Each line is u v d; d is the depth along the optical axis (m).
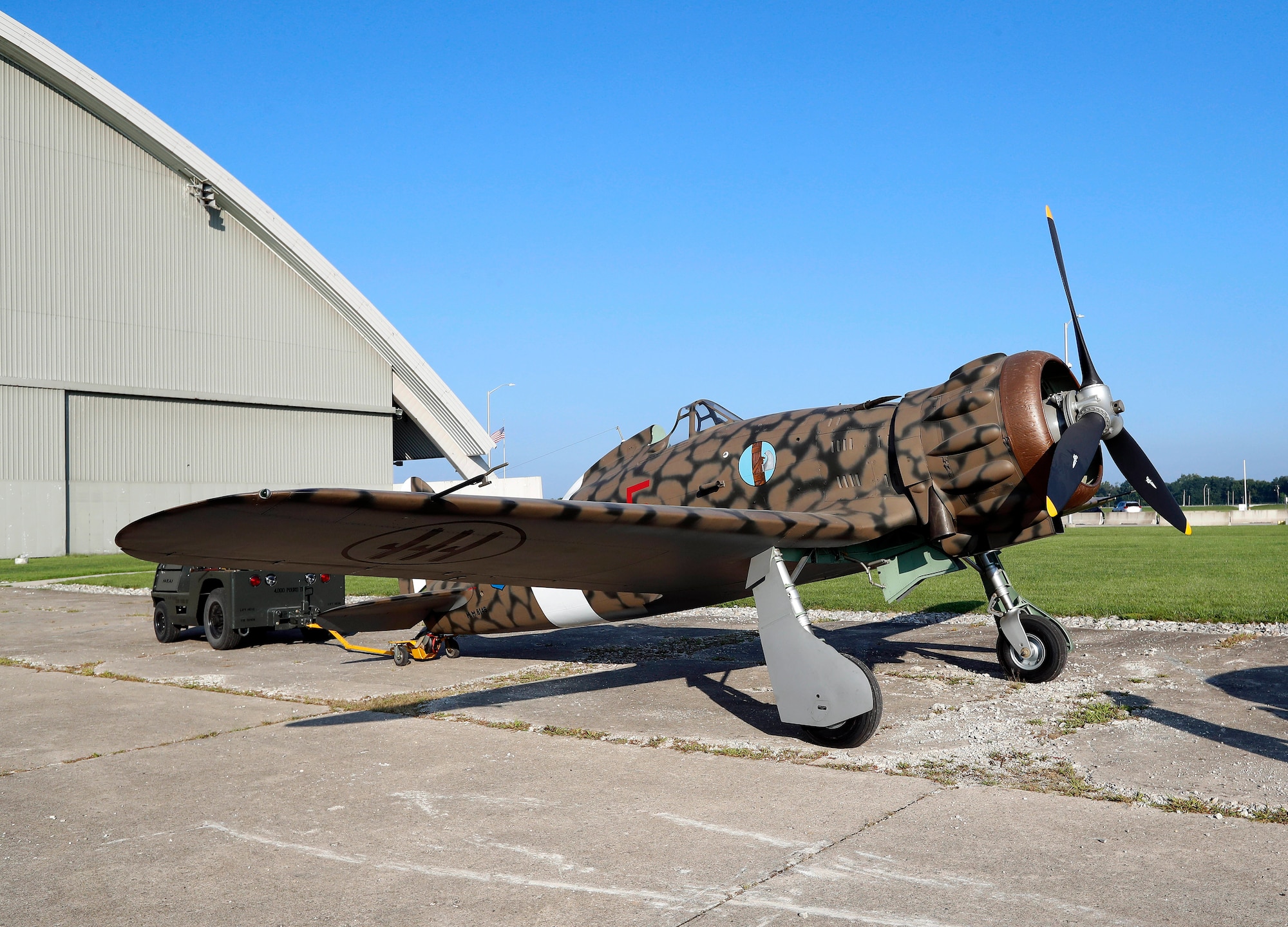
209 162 47.44
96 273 44.41
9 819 4.91
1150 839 4.14
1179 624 11.35
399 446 65.75
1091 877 3.73
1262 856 3.90
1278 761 5.32
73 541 43.38
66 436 43.31
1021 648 8.02
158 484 46.47
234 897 3.79
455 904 3.66
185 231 47.69
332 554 5.59
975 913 3.43
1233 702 6.92
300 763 5.95
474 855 4.20
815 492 7.54
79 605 18.70
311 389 52.47
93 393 44.28
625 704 7.62
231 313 49.34
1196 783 4.94
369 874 4.01
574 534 5.66
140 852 4.36
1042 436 6.60
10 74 42.00
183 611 12.35
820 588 17.95
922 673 8.69
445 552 5.84
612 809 4.83
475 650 11.35
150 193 46.53
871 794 4.95
